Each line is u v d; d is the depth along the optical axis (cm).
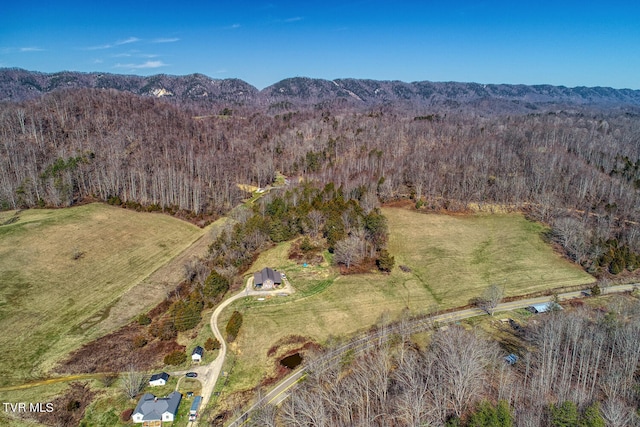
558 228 12419
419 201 14825
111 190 14912
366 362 7300
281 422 6197
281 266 11306
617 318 7994
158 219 13925
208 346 8088
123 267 10888
